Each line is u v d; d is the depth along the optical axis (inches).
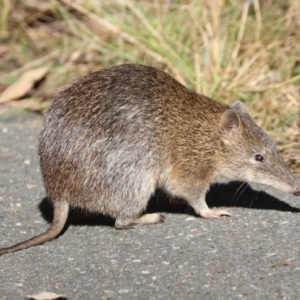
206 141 492.4
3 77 762.2
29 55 798.5
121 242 444.1
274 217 477.1
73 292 378.3
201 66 676.1
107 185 458.0
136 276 394.3
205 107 501.4
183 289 378.0
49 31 828.6
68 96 466.3
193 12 716.0
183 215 493.4
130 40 729.6
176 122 484.4
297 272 393.1
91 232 463.2
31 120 697.0
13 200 519.5
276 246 428.5
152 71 492.7
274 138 590.2
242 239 441.4
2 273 402.0
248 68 661.9
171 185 493.0
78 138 454.6
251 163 497.7
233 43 690.2
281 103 622.5
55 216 456.1
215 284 382.6
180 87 500.7
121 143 457.7
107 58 749.9
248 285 380.5
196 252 423.5
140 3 772.0
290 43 683.4
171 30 725.9
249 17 724.0
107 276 395.5
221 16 722.8
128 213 464.8
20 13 857.5
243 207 502.3
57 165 456.4
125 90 469.7
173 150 485.1
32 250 432.8
